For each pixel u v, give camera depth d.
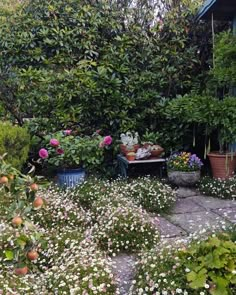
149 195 4.00
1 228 2.85
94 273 2.30
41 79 4.84
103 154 5.04
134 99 5.11
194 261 2.17
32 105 5.04
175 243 2.50
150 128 5.32
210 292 1.98
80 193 4.06
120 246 2.98
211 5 4.72
